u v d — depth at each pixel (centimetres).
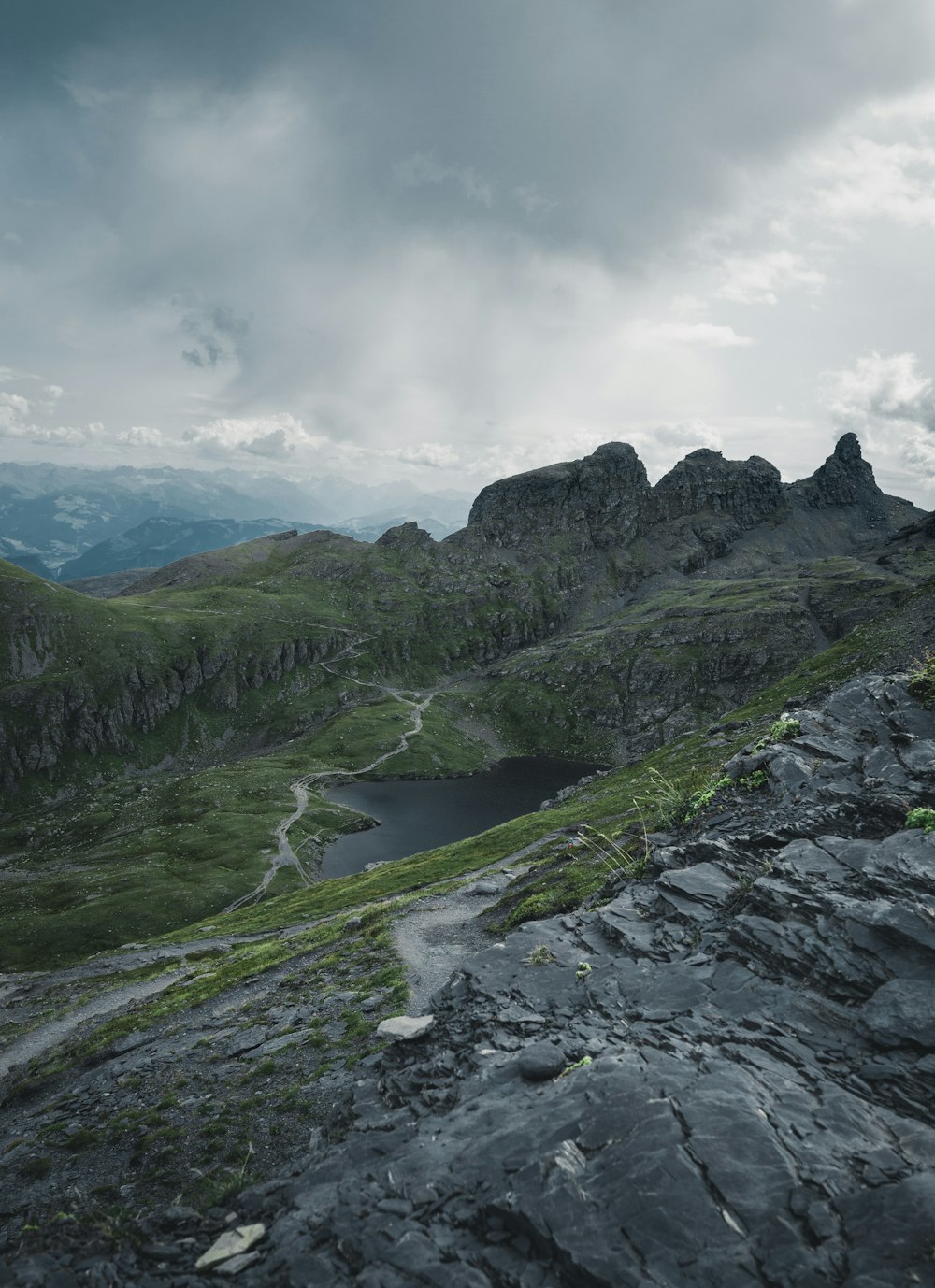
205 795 19325
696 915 2097
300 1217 1366
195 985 5181
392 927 4662
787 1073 1359
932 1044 1313
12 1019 6544
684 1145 1171
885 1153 1120
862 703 2942
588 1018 1783
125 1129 2525
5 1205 2170
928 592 12938
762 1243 989
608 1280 974
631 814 7150
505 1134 1350
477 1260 1102
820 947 1633
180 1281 1297
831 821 2156
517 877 5584
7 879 14862
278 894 12825
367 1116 1727
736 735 9212
